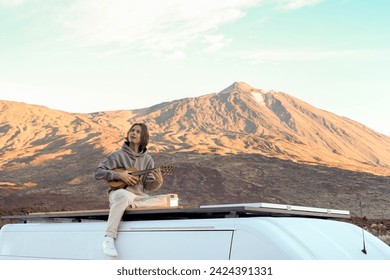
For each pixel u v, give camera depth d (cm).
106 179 594
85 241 538
